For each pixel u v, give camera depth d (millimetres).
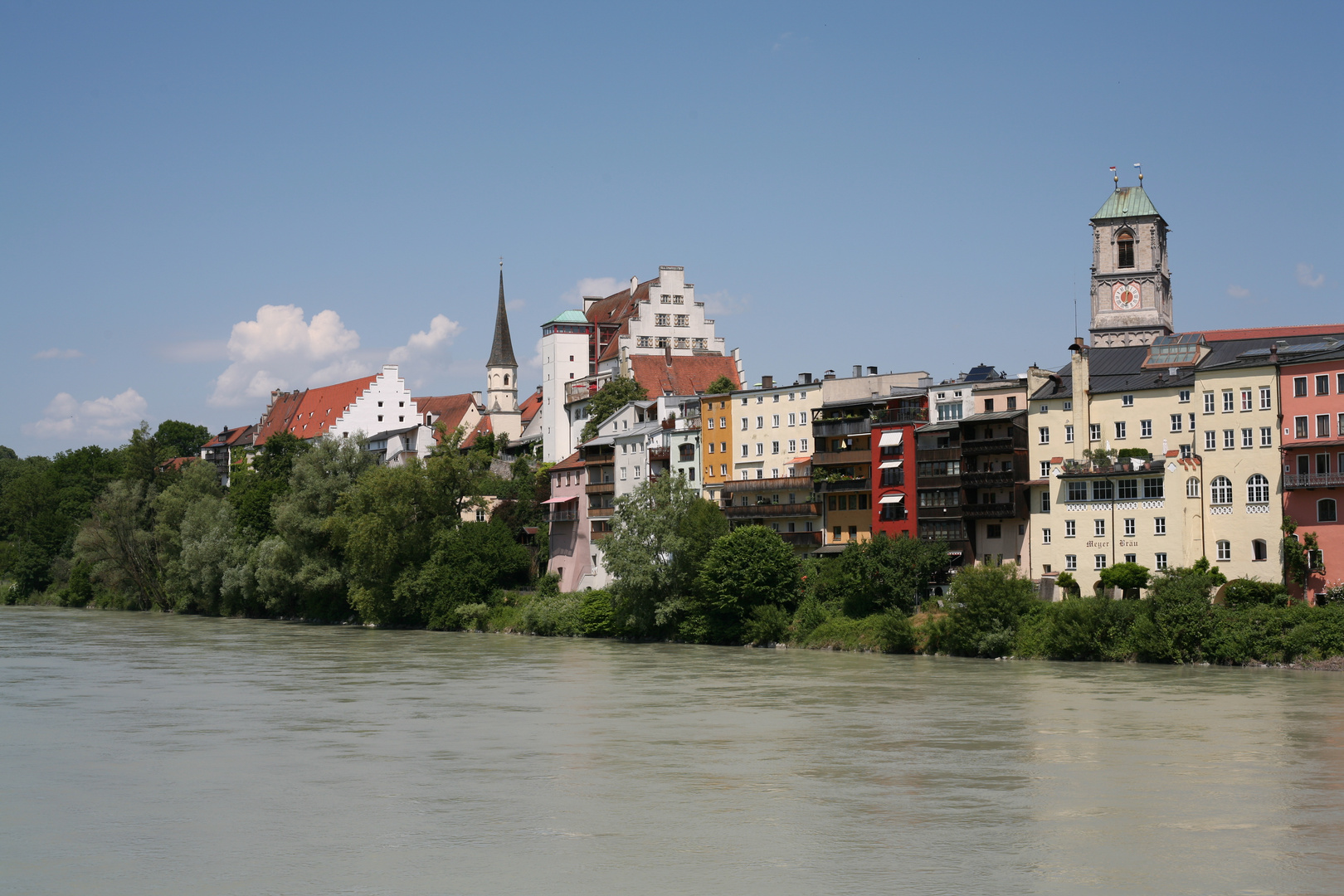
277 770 60531
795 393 149250
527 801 53344
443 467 162125
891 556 120812
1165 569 108062
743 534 128500
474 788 56094
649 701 84062
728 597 127438
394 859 44656
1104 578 113375
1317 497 106312
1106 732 69562
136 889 41625
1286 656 97750
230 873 43219
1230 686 87500
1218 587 108812
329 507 173625
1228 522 110875
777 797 53875
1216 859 44125
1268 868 43031
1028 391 124312
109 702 85562
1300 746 64875
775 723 74062
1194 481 112188
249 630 157750
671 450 159875
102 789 56312
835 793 54594
